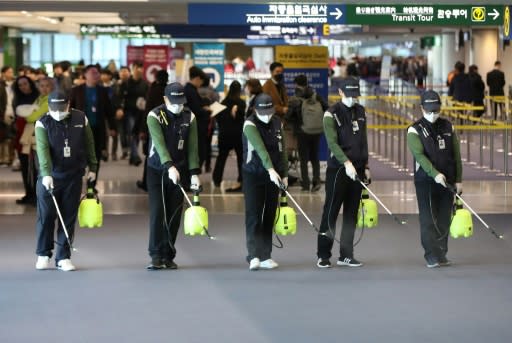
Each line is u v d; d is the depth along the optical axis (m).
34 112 17.30
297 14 19.33
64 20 33.94
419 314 9.98
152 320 9.77
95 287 11.26
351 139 12.23
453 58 44.41
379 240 14.29
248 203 12.16
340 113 12.23
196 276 11.87
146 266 12.47
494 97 30.53
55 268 12.31
